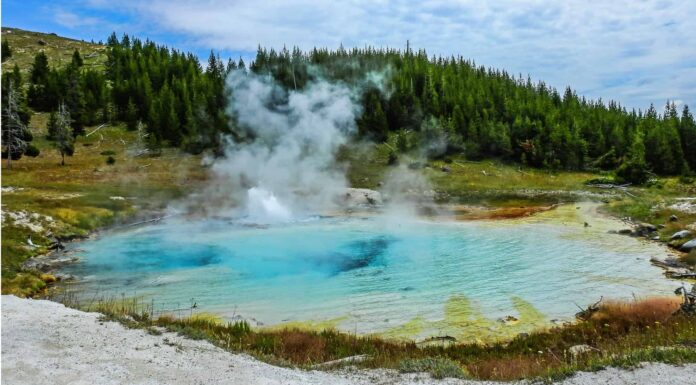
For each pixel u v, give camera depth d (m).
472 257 35.53
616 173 84.00
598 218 50.81
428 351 19.06
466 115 107.38
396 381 14.24
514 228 46.47
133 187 66.38
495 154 99.00
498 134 97.56
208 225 48.50
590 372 13.77
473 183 81.00
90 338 16.27
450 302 25.94
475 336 21.38
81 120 99.12
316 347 19.02
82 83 114.12
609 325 20.97
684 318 20.20
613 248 37.50
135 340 16.48
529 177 87.56
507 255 35.97
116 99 110.19
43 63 125.75
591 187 79.00
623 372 13.46
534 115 112.12
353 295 27.16
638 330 19.86
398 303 25.83
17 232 37.81
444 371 15.00
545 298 26.34
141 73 126.38
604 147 100.81
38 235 38.78
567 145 94.88
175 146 94.69
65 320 17.98
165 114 98.06
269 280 30.00
